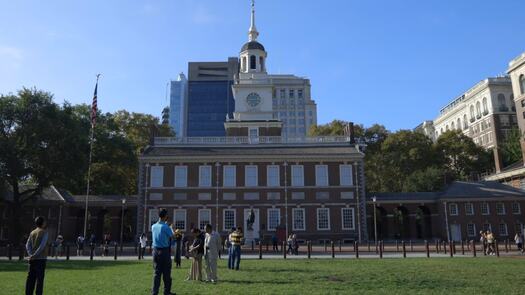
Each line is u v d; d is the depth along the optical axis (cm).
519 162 10438
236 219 6500
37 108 5856
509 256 3847
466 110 16475
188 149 6912
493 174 10725
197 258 2052
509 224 7188
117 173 8500
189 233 6419
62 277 2186
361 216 6512
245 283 1905
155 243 1526
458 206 7288
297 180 6638
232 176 6638
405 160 10038
